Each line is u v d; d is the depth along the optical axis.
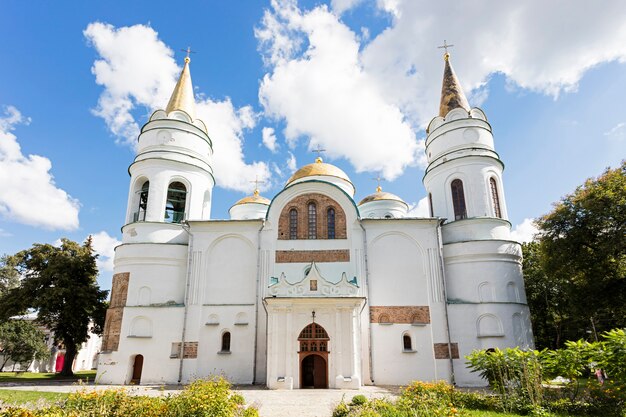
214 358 26.89
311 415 15.64
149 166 31.06
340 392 21.83
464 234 29.84
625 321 31.36
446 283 28.98
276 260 28.86
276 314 24.47
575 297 27.22
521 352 16.86
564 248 26.33
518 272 29.09
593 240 25.78
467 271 28.64
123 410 12.78
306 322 24.56
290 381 23.31
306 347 24.22
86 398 13.63
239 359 26.88
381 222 29.77
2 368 54.34
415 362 26.80
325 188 30.42
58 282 34.72
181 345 26.97
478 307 27.64
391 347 27.11
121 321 27.41
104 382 26.17
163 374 26.42
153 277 28.48
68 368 36.03
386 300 28.16
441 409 13.47
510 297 28.11
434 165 33.78
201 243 29.41
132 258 28.67
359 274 28.41
